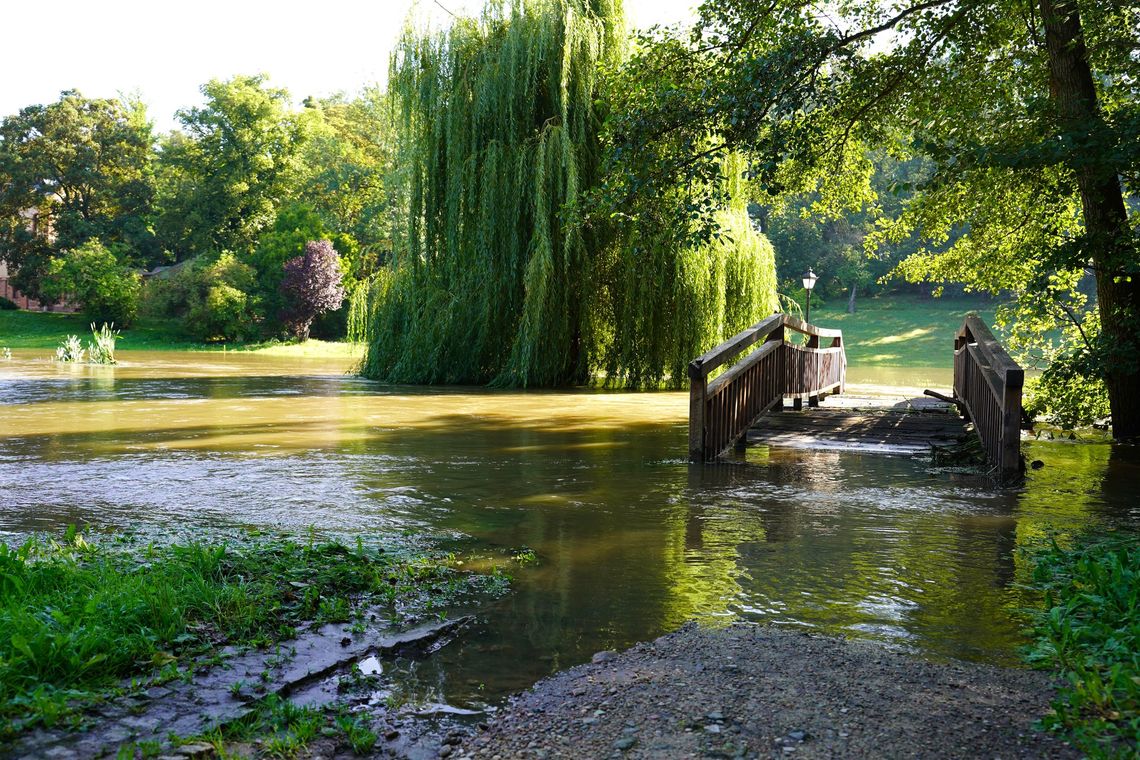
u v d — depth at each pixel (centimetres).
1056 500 674
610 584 429
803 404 1472
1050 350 1420
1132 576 392
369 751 252
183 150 6888
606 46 2009
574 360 2167
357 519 579
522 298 2072
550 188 1980
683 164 1011
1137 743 243
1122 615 355
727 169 1984
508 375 2038
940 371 3688
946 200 1455
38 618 309
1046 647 332
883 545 516
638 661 322
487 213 2027
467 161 2044
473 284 2066
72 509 600
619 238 2067
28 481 721
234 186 6638
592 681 302
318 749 252
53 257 6581
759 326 1077
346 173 6788
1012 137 1153
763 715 271
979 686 296
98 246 6006
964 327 1162
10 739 247
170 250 7388
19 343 5203
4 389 1797
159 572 386
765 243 2127
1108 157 838
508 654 332
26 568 368
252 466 819
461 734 262
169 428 1142
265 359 3759
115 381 2094
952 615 380
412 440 1038
